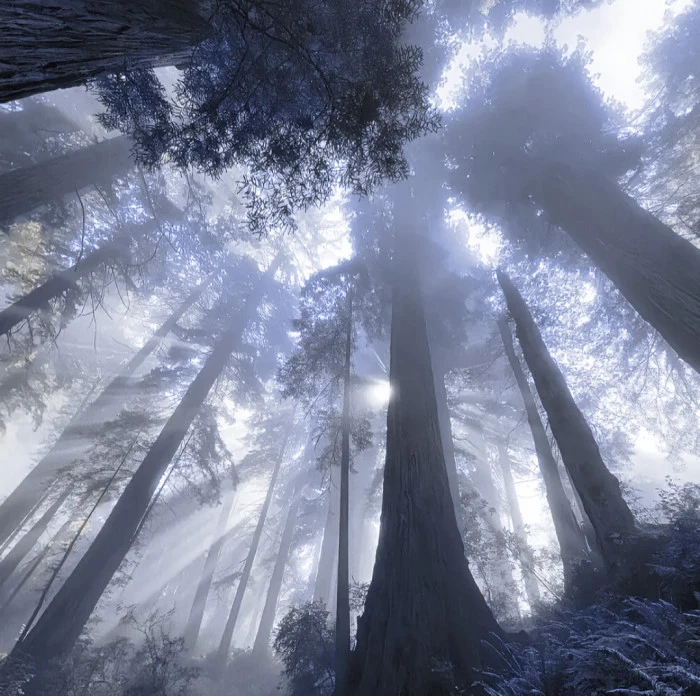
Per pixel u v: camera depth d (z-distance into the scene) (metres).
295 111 4.93
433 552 6.10
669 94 13.29
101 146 13.05
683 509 6.47
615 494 7.93
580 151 12.55
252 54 4.55
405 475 7.49
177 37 4.16
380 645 5.23
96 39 3.35
